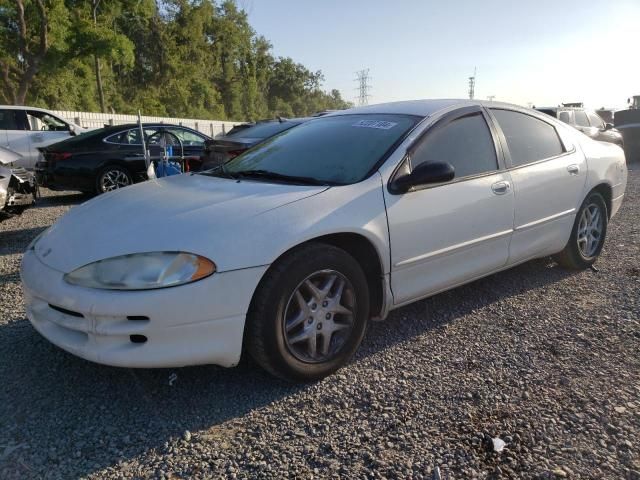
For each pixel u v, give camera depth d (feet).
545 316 12.48
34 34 79.00
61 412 8.79
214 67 179.73
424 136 11.38
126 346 8.34
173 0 147.84
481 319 12.36
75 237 9.34
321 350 9.75
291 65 276.82
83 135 30.76
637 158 53.62
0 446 7.91
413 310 12.93
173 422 8.55
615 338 11.25
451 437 8.05
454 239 11.41
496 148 12.64
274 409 8.89
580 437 8.00
